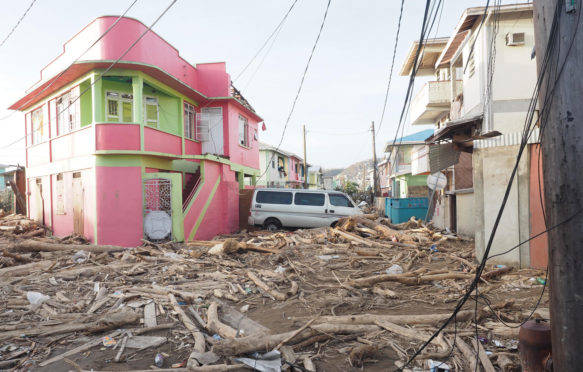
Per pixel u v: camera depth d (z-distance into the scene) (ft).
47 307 19.89
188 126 55.72
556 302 8.90
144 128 41.91
